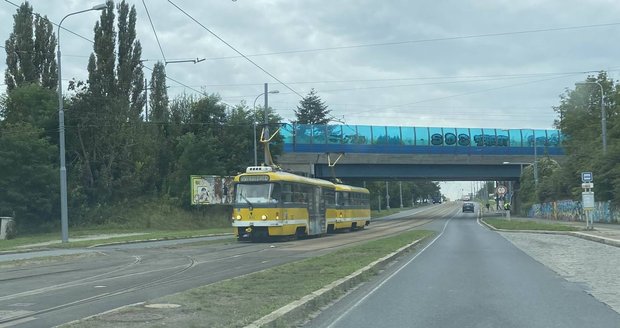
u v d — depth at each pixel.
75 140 50.09
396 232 42.47
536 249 25.19
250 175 31.67
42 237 39.06
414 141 70.31
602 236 30.19
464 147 72.19
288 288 12.52
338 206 42.31
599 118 66.19
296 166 68.06
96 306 11.30
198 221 53.78
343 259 19.20
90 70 50.47
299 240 33.16
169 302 10.73
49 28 50.81
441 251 24.56
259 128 59.41
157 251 26.70
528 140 75.81
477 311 10.70
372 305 11.48
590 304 11.34
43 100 48.62
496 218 70.38
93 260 22.56
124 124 51.34
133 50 53.19
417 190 189.75
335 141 68.06
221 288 12.51
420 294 12.80
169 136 57.84
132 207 51.06
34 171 43.62
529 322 9.68
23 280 15.81
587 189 37.81
